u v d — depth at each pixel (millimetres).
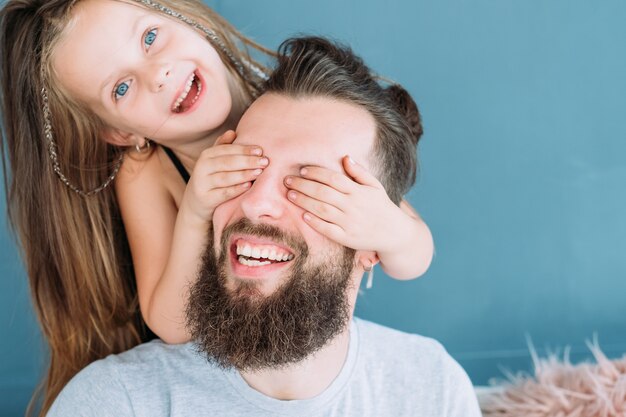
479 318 2225
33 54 1538
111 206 1656
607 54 2160
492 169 2168
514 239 2205
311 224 1216
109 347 1685
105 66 1499
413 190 2145
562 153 2184
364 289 2191
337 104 1276
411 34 2090
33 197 1621
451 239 2184
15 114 1604
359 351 1370
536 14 2125
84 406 1306
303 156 1229
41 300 1664
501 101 2145
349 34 2068
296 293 1210
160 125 1522
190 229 1360
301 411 1309
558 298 2236
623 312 2256
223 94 1550
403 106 1432
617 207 2219
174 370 1333
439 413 1376
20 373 2094
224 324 1193
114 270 1659
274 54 1778
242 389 1299
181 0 1585
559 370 1799
